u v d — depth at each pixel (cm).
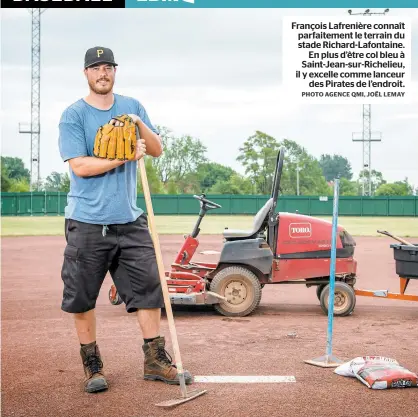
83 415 439
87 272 493
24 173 10069
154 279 503
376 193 10219
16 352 613
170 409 449
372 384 492
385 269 1378
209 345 643
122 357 593
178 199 6056
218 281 802
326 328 734
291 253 811
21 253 1744
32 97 6094
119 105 511
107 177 491
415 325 757
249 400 467
